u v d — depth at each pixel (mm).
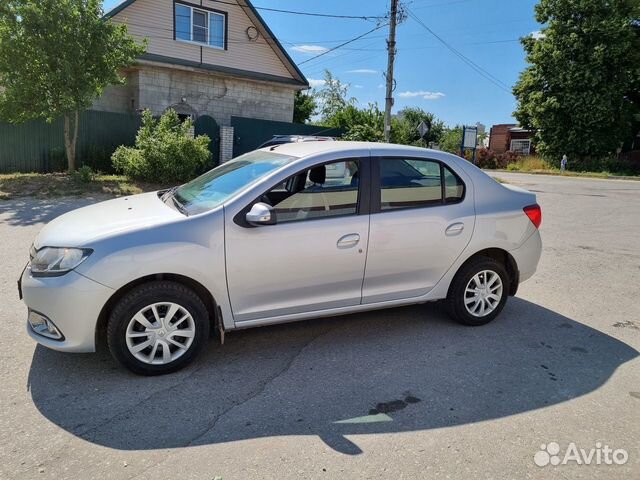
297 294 3807
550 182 23141
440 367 3762
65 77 10992
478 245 4395
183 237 3398
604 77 31453
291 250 3688
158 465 2562
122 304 3320
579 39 31391
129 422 2926
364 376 3586
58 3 10883
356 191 3943
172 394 3256
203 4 18109
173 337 3506
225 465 2580
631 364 3920
